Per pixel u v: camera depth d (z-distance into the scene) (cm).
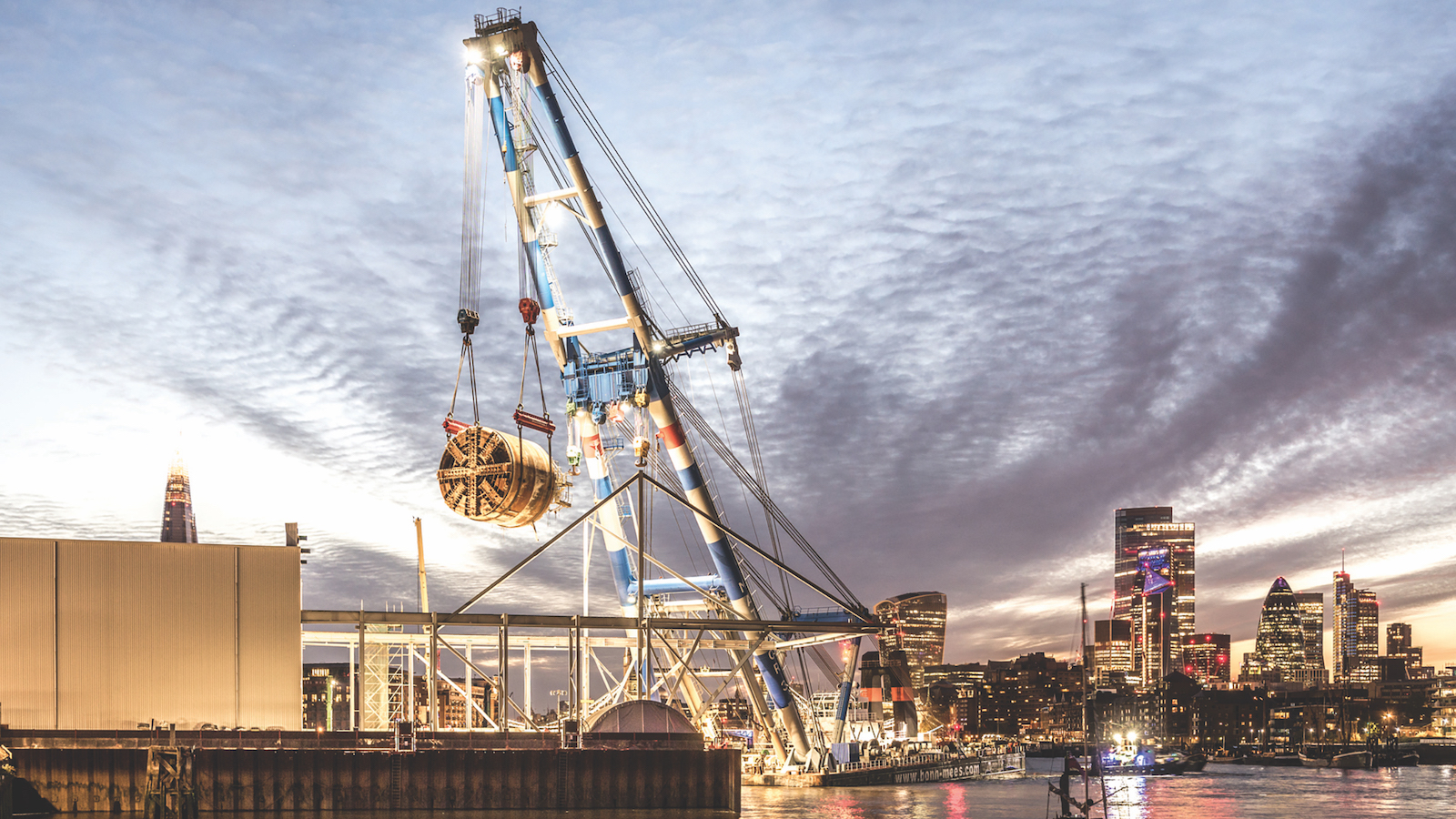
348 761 6269
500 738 6600
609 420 9306
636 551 8056
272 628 6481
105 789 6016
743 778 11219
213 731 6125
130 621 6253
